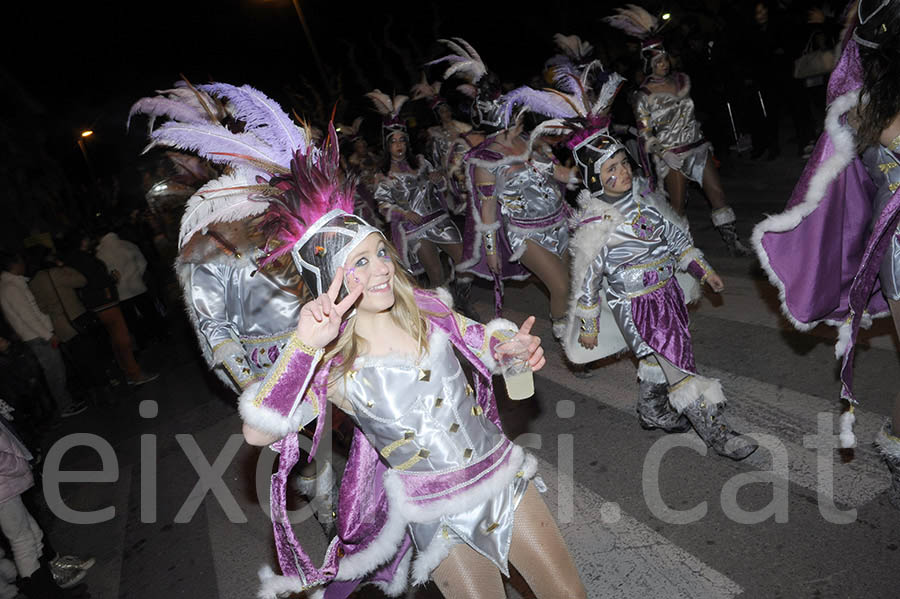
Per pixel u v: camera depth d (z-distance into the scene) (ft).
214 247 10.99
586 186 12.75
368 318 7.87
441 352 7.92
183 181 11.80
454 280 23.75
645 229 12.22
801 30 31.63
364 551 8.18
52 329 26.17
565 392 17.12
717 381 12.41
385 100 22.54
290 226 7.84
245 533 15.05
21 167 63.31
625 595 10.34
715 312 18.90
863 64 9.53
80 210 67.26
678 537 11.21
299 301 11.23
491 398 8.68
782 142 37.29
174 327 37.78
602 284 12.91
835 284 11.44
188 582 13.91
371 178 23.17
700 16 35.47
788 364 15.34
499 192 17.56
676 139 22.49
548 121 13.19
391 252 7.84
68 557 15.44
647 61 22.65
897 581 9.29
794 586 9.67
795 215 10.88
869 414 12.80
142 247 40.88
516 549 8.23
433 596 10.84
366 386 7.74
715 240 25.38
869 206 11.08
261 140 8.78
